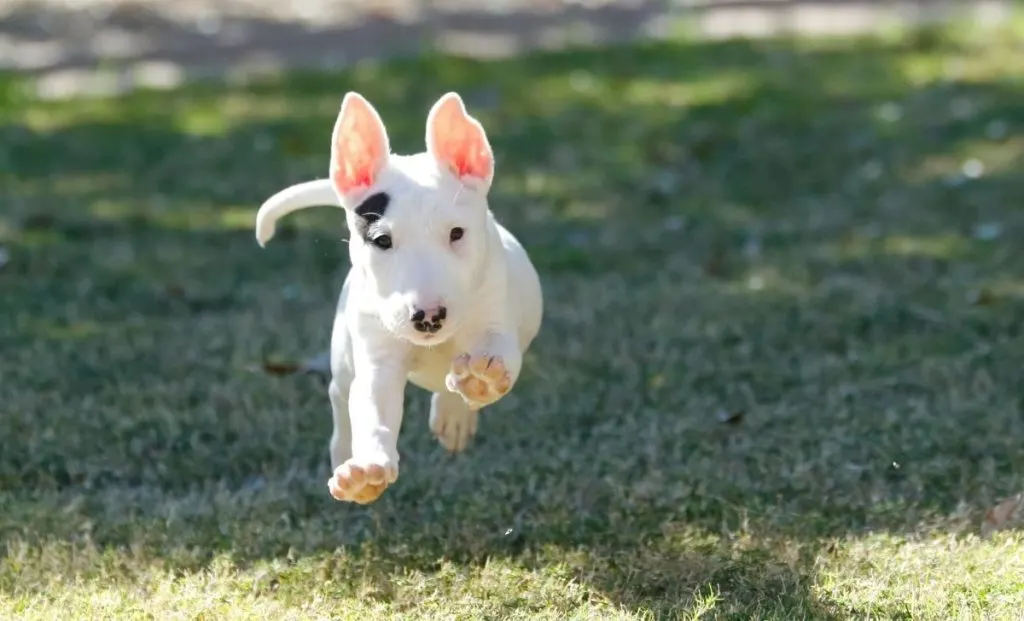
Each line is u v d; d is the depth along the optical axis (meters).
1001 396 8.23
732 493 7.06
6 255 11.71
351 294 5.91
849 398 8.30
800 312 9.95
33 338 9.75
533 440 7.82
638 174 14.29
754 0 22.48
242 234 12.47
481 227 5.60
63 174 14.56
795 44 19.55
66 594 6.26
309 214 13.08
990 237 11.70
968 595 6.05
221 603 6.15
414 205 5.47
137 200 13.60
